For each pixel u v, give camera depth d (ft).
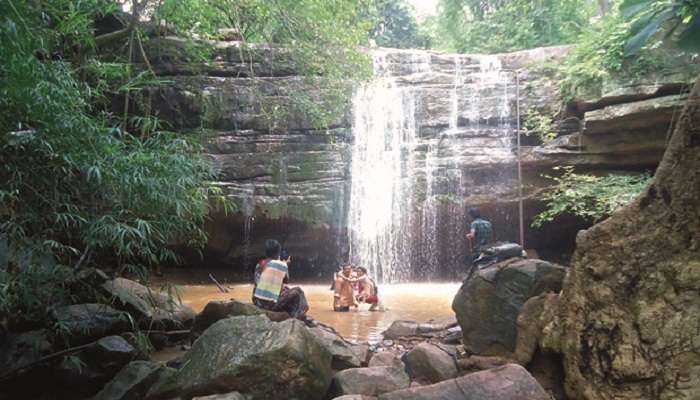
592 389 12.32
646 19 6.46
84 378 16.12
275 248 22.20
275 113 45.80
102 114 19.10
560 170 45.80
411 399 12.14
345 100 46.03
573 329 13.09
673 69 40.50
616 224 12.98
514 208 47.09
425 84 51.42
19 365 15.72
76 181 15.42
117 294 19.76
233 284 45.60
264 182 46.62
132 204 16.24
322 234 47.39
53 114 13.58
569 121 46.21
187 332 21.33
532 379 12.44
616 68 42.14
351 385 13.56
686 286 11.50
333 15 37.65
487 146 47.73
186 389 12.69
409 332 21.45
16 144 13.42
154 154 16.58
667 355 11.27
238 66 48.78
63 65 15.25
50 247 15.07
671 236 12.05
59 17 18.29
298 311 20.79
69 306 18.61
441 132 49.39
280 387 12.71
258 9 37.24
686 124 12.14
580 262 13.39
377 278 47.93
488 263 18.47
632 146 42.47
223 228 46.57
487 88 49.62
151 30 43.42
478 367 15.34
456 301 17.66
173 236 20.34
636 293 12.16
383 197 48.34
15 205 14.55
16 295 14.61
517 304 16.26
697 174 11.78
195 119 46.60
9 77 11.90
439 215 47.75
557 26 67.36
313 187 46.60
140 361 15.23
